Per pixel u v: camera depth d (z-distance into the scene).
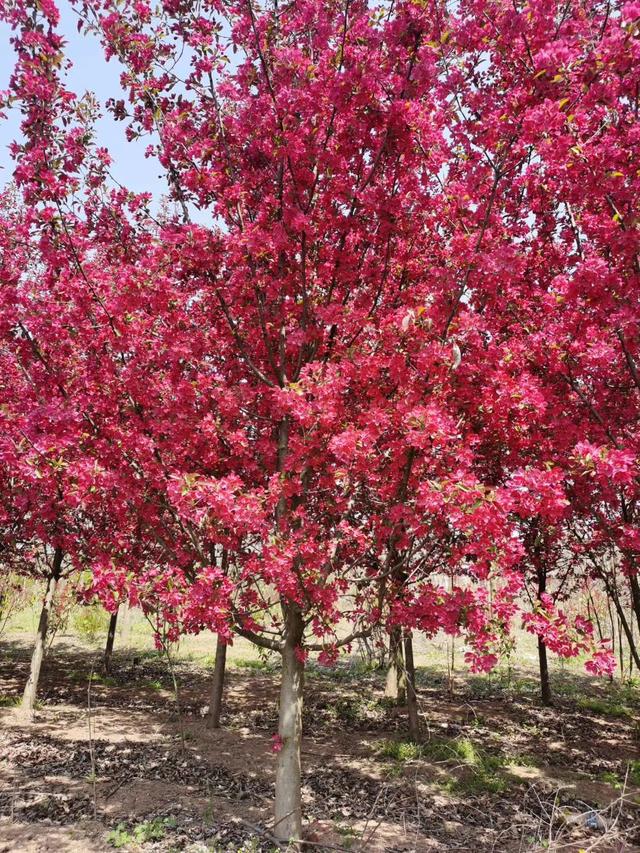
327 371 4.37
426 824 5.95
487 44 4.39
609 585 8.43
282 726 5.23
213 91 4.97
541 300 5.25
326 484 4.71
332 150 4.80
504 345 4.77
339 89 4.22
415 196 5.02
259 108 4.75
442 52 4.43
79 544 6.94
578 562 9.45
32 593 14.88
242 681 13.27
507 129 4.32
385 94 4.49
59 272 4.96
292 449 4.52
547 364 5.21
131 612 20.50
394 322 4.24
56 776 7.01
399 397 4.51
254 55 4.91
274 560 4.08
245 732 9.28
